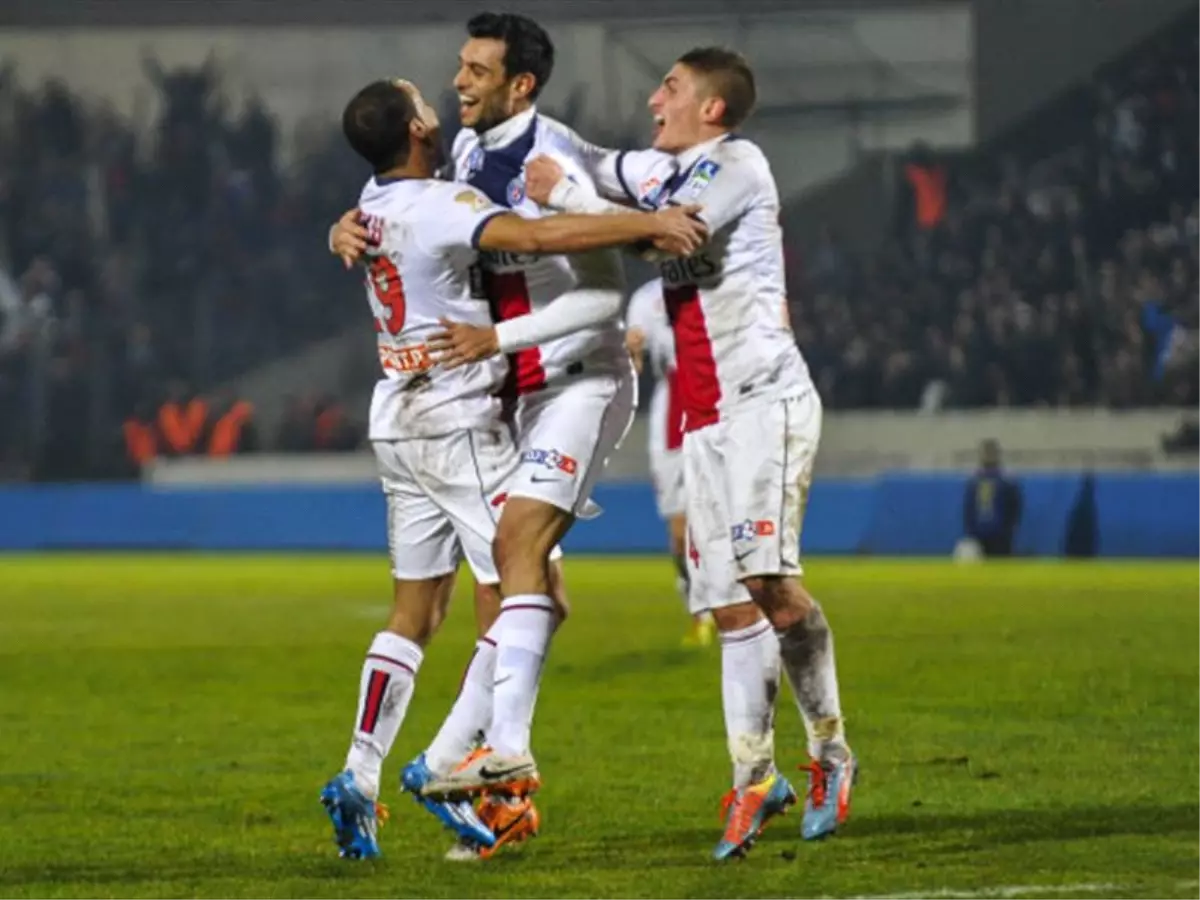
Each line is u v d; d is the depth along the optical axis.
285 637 28.81
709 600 12.51
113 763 16.14
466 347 12.02
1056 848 11.73
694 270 12.36
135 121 73.31
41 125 71.75
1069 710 18.69
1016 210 62.59
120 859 11.84
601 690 21.09
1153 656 23.94
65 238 69.50
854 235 66.69
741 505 12.27
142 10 72.94
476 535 12.44
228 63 73.06
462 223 11.96
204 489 58.69
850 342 60.38
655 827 12.87
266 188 70.75
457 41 72.19
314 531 57.56
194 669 24.22
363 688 12.36
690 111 12.37
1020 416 55.12
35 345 65.19
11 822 13.25
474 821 11.77
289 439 62.44
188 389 66.69
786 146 67.69
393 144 12.37
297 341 68.44
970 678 21.55
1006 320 58.09
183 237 69.81
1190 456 53.03
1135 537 49.09
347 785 11.79
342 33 72.50
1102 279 59.81
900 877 10.87
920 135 66.94
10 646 27.56
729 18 68.56
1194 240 60.09
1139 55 65.25
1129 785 14.18
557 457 12.29
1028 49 65.88
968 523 50.12
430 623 12.72
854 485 52.62
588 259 12.23
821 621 12.37
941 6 66.56
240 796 14.38
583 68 69.88
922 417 56.03
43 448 63.41
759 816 11.76
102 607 35.28
